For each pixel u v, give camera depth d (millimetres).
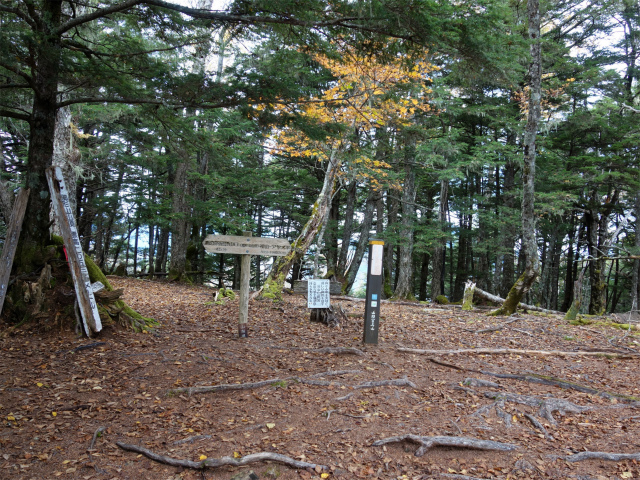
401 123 13336
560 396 5297
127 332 7008
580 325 10953
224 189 19562
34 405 4465
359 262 19531
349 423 4410
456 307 14734
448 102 16703
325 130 7371
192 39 7156
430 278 36156
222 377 5438
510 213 19219
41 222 6914
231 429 4215
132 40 8242
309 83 15391
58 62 5926
